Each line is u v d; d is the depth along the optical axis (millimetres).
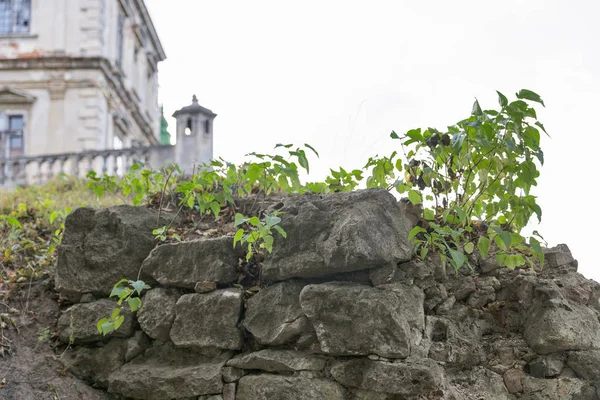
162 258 4090
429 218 3900
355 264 3562
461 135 3672
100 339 4152
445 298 3871
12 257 5043
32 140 21766
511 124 3686
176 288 4055
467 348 3713
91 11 22500
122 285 4219
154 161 13922
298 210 3840
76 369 4090
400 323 3432
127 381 3861
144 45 30000
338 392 3455
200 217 4770
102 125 22453
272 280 3832
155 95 32875
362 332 3432
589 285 3980
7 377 3900
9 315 4355
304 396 3469
